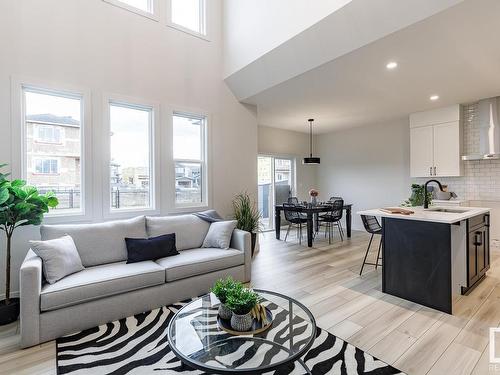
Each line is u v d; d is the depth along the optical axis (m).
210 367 1.43
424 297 2.74
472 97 4.70
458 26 2.59
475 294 2.97
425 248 2.74
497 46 2.97
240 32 4.27
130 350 2.04
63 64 3.23
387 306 2.74
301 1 3.26
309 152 7.96
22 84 2.99
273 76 4.03
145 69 3.85
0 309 2.44
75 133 3.40
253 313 1.80
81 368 1.85
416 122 5.66
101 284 2.37
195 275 2.96
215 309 2.06
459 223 2.94
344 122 6.59
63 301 2.20
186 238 3.46
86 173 3.37
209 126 4.51
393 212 3.07
